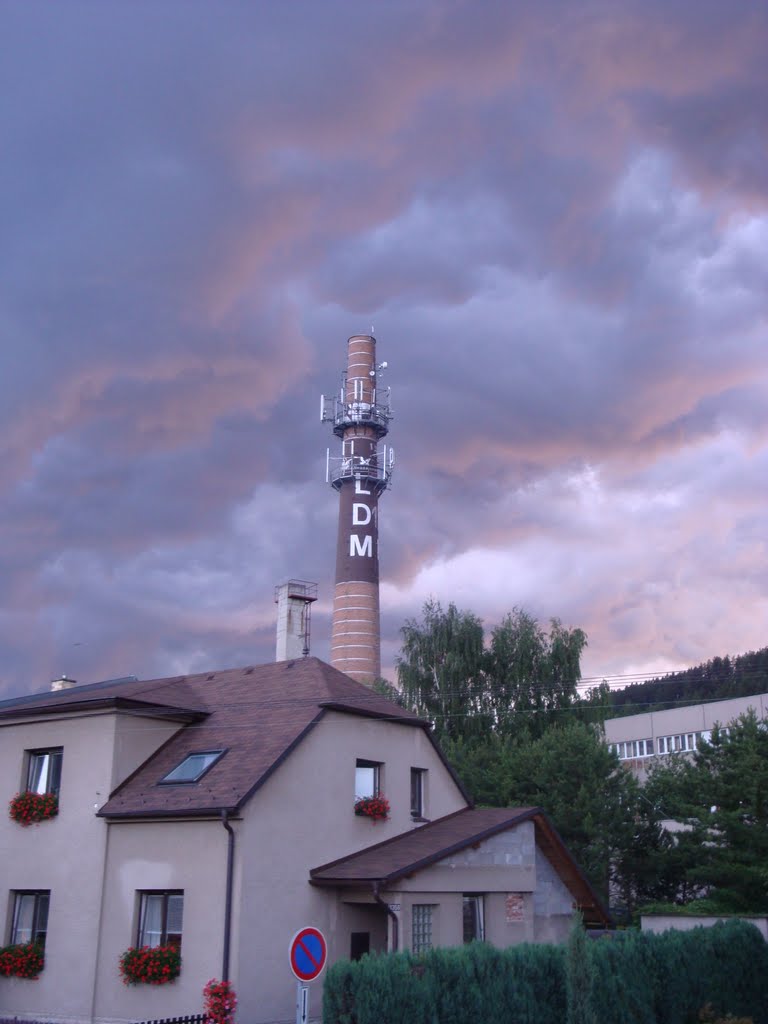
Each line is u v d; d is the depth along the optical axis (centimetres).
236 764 2338
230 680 2944
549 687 5306
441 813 2894
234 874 2136
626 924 3606
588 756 3947
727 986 2100
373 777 2669
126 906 2264
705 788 3681
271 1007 2117
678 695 10381
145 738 2534
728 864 3388
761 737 3669
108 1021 2191
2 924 2472
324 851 2377
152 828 2291
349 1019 1548
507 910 2512
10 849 2530
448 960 1645
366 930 2392
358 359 8419
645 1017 1852
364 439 8138
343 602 7669
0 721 2683
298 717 2488
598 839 3741
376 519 7988
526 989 1725
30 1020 2286
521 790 4044
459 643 5472
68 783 2486
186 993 2105
